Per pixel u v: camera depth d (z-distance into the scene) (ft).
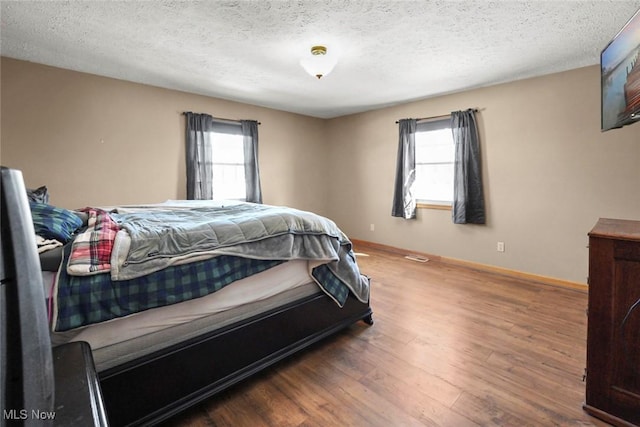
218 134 13.87
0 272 1.56
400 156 14.53
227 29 7.38
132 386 4.16
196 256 4.84
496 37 7.82
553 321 7.93
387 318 8.16
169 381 4.49
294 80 11.23
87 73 10.37
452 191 13.32
